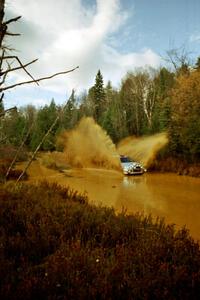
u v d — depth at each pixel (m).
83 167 29.06
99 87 69.12
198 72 27.69
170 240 5.41
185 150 26.78
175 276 3.95
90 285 3.65
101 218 6.62
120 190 15.95
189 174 23.36
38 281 3.68
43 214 6.48
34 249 4.84
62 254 4.49
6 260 4.18
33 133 47.91
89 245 5.05
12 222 5.93
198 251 5.14
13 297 3.36
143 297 3.54
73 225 6.08
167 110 30.77
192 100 26.05
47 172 23.11
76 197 10.19
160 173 25.03
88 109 65.62
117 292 3.61
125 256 4.51
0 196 7.78
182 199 13.48
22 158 27.78
